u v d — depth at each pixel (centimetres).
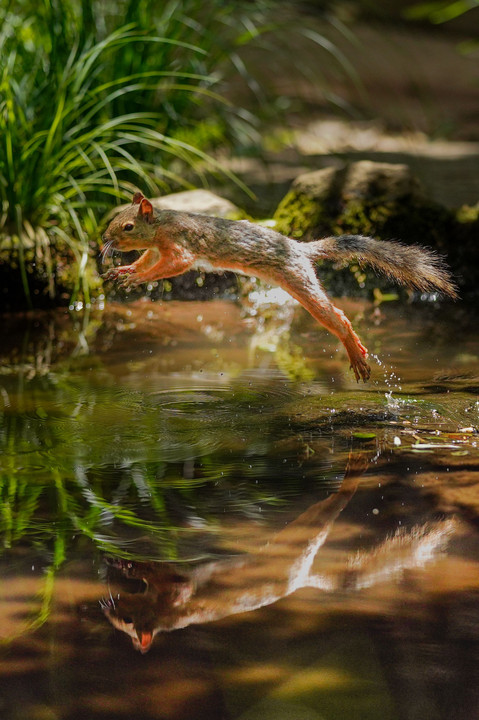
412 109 2036
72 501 491
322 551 432
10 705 323
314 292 598
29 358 784
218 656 349
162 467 539
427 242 1005
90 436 590
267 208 1133
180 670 342
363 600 388
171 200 1003
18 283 947
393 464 539
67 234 992
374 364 744
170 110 1146
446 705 320
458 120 1980
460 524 459
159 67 1131
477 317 906
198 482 516
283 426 605
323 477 520
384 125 1884
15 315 940
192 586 401
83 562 423
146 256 635
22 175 972
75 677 338
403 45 2509
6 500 491
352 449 563
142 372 736
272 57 1909
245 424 610
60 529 457
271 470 532
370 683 331
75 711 319
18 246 945
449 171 1418
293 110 1727
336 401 653
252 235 600
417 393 669
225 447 570
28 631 367
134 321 912
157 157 1137
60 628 370
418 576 407
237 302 983
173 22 1162
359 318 905
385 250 620
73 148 1042
